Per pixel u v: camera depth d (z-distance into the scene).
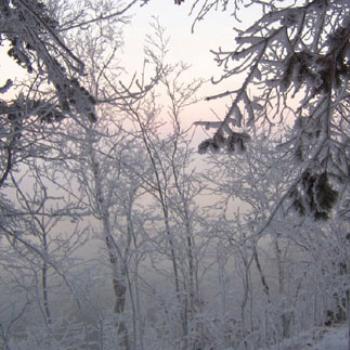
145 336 9.55
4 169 5.64
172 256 9.86
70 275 8.28
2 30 4.77
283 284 10.30
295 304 9.55
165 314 9.35
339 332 7.82
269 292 9.62
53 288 8.22
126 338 9.55
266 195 9.34
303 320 9.88
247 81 4.14
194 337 9.11
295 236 8.86
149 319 10.30
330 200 3.37
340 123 4.59
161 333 9.80
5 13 4.64
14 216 5.62
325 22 4.29
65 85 5.15
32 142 5.48
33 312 8.47
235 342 8.88
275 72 4.58
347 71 3.50
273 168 4.61
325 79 3.49
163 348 9.59
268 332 9.07
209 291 10.59
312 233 9.09
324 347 7.03
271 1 4.48
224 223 9.29
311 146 3.99
